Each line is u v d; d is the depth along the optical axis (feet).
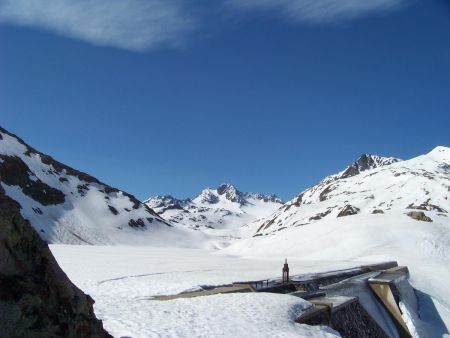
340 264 181.16
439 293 151.94
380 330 93.97
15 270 29.81
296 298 78.18
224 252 314.35
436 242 231.50
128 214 631.97
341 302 83.15
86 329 32.73
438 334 115.44
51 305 30.68
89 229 529.86
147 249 360.07
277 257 240.94
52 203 542.57
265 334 55.98
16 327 27.50
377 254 214.69
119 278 111.34
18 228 30.76
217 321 59.62
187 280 107.55
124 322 55.77
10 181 520.01
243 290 89.97
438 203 547.08
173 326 55.16
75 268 140.67
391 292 115.44
